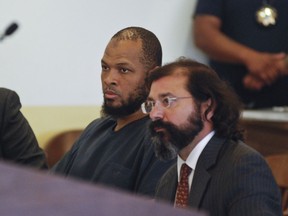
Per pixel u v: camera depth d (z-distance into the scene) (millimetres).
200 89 4555
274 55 10469
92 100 11016
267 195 4332
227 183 4410
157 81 4629
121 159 5625
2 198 2072
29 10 10422
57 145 9930
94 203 2100
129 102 5805
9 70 10398
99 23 10992
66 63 10789
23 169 2242
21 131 6625
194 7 11664
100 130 6141
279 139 9789
